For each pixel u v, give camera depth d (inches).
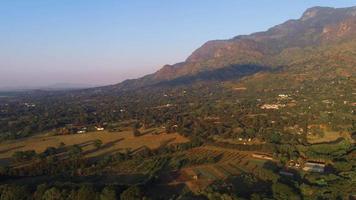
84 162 7819.9
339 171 6727.4
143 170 7386.8
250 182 6392.7
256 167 7372.1
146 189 6215.6
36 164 7785.4
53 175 7268.7
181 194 5994.1
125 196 5605.3
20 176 7185.0
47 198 5743.1
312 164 7258.9
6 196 5880.9
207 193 5792.3
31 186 6412.4
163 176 6983.3
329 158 7431.1
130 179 6884.8
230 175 6879.9
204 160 7805.1
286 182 6166.3
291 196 5477.4
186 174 7071.9
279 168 7219.5
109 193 5615.2
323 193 5649.6
